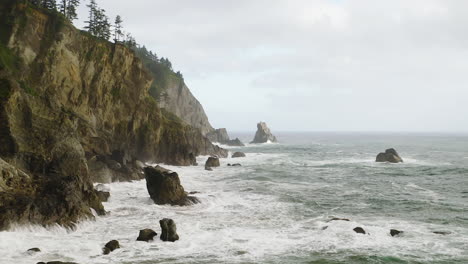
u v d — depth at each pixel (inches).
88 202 1424.7
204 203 1675.7
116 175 2159.2
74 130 1795.0
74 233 1190.9
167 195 1643.7
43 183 1364.4
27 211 1139.9
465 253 1062.4
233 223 1375.5
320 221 1413.6
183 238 1167.6
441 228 1321.4
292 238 1190.9
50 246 1039.6
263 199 1815.9
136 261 965.2
